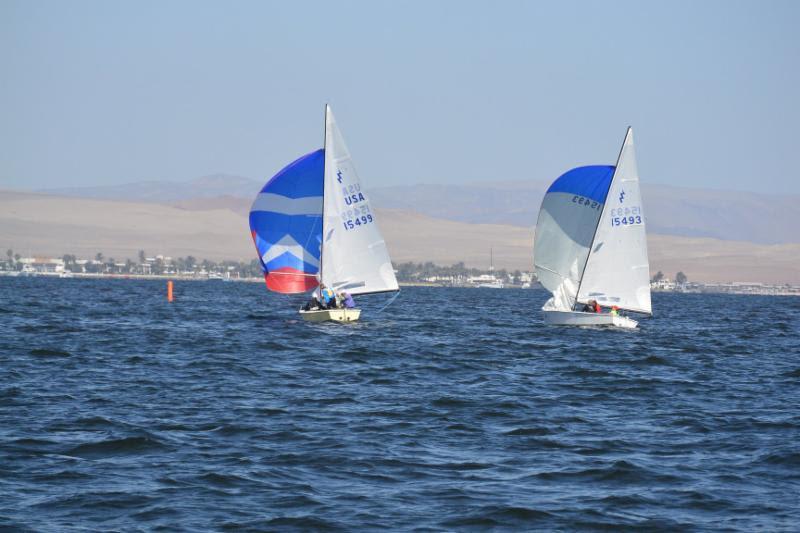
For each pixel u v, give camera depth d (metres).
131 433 79.62
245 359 135.38
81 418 85.81
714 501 62.03
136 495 61.59
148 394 101.56
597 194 185.50
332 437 79.31
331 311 181.00
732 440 80.44
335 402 97.62
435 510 59.47
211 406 94.06
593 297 187.50
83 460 70.31
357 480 66.06
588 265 186.50
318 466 69.69
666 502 61.84
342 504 60.34
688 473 68.94
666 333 197.88
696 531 56.41
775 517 58.97
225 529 55.50
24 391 101.19
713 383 118.25
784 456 73.62
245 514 58.16
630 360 141.88
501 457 73.38
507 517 58.25
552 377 121.00
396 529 56.00
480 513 58.88
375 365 130.50
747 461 72.56
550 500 61.88
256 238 180.50
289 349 149.00
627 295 185.62
